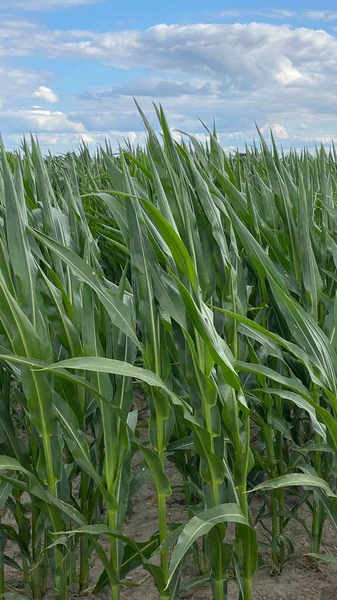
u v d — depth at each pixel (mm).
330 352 2014
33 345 1837
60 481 2141
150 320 1918
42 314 2008
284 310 2018
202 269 1990
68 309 2166
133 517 3152
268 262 2064
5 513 3168
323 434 2104
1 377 2314
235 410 2004
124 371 1717
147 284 1905
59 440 2041
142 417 4008
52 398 1952
